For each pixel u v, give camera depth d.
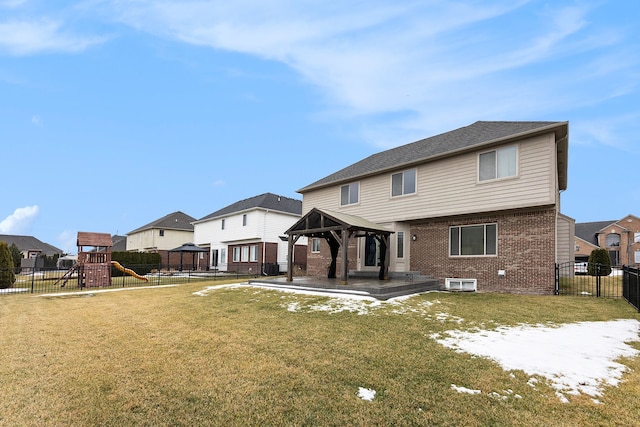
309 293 12.11
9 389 4.77
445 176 14.88
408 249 16.27
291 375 5.17
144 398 4.51
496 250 13.50
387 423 3.93
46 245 67.25
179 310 10.12
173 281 22.16
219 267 36.06
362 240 18.22
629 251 44.47
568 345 6.35
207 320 8.68
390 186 16.95
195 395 4.59
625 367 5.32
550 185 11.92
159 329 7.91
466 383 4.83
